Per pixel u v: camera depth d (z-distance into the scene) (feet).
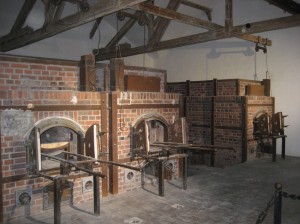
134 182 14.92
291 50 25.16
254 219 11.08
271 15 26.61
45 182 11.93
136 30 31.09
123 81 14.97
